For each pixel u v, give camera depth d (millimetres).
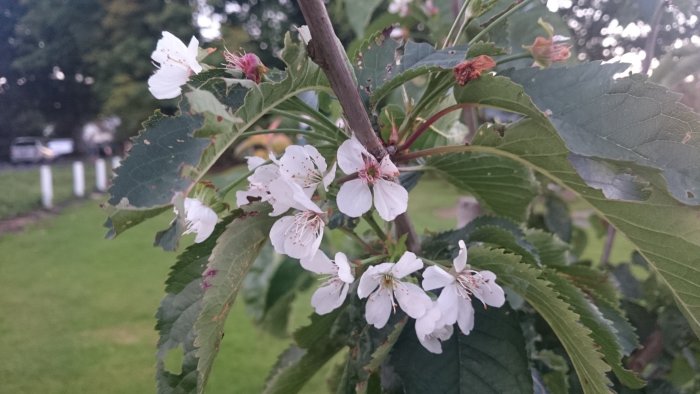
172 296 211
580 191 194
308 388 940
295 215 194
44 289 1525
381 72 217
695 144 172
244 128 180
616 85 182
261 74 199
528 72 196
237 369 1028
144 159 166
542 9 334
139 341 1172
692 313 204
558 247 303
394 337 202
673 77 340
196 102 153
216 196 194
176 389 207
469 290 202
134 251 1931
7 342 1178
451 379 212
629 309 368
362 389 223
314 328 255
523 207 290
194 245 208
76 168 3334
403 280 205
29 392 975
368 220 241
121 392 969
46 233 2279
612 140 180
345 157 193
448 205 2670
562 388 303
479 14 226
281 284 525
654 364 366
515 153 200
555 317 203
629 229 193
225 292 183
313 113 211
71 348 1142
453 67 185
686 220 179
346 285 202
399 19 493
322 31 185
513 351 214
